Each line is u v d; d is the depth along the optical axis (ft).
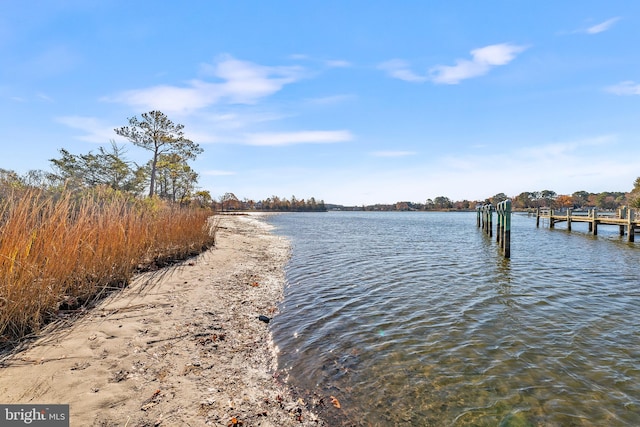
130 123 82.69
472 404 10.52
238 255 39.47
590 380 11.94
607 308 20.45
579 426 9.48
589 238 68.18
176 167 98.78
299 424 9.34
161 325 15.38
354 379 11.95
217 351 13.58
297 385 11.48
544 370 12.66
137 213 28.99
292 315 18.97
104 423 8.32
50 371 10.42
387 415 9.93
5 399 8.81
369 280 28.14
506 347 14.73
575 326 17.34
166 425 8.56
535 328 17.03
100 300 17.85
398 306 20.74
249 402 10.18
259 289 24.40
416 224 128.57
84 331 13.70
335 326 17.26
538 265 35.73
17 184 21.43
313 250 48.21
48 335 12.95
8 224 13.60
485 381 11.86
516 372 12.50
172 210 40.88
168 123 86.69
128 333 13.99
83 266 17.60
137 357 12.09
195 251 36.40
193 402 9.77
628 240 58.90
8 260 12.85
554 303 21.48
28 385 9.56
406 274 30.73
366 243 57.93
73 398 9.20
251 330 16.33
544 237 70.90
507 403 10.56
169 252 30.63
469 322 17.92
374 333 16.33
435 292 24.18
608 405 10.46
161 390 10.18
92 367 10.96
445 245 54.90
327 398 10.74
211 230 49.60
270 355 13.79
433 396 10.93
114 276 20.52
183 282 23.62
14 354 11.25
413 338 15.72
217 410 9.55
